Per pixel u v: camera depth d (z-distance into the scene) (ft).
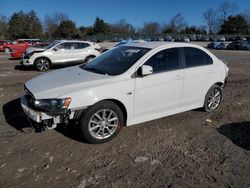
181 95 18.43
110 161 13.66
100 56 19.49
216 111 21.48
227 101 24.79
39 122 14.06
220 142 16.03
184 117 19.88
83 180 12.07
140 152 14.62
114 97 15.23
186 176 12.53
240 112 21.58
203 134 17.11
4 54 91.97
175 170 13.01
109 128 15.66
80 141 15.64
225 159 14.07
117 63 17.11
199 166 13.39
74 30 281.33
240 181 12.22
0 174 12.35
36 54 45.47
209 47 141.28
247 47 125.18
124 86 15.55
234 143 15.94
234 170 13.08
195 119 19.57
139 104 16.38
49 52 46.14
